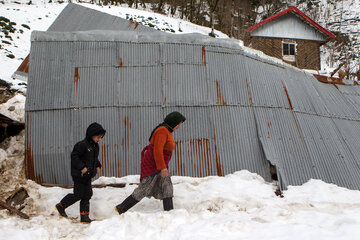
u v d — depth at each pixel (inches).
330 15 1995.6
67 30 359.3
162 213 135.3
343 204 154.3
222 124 206.8
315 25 825.5
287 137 215.0
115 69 213.2
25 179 182.5
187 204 158.6
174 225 127.2
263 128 210.8
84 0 1640.0
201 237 112.4
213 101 211.8
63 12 384.5
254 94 223.6
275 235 113.2
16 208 152.6
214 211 151.3
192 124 204.4
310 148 216.8
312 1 2145.7
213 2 1734.7
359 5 2037.4
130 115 203.5
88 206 146.3
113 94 206.5
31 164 188.2
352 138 247.8
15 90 423.5
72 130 196.1
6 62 577.9
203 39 230.8
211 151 199.6
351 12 1969.7
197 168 195.5
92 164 147.8
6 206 142.3
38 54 212.4
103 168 192.5
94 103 202.5
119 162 194.4
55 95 202.4
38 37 217.2
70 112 199.5
